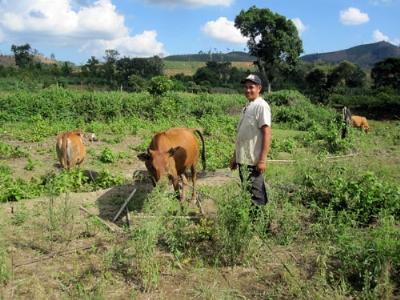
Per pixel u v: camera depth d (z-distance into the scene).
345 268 5.25
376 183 7.67
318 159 10.26
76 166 11.41
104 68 60.97
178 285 5.18
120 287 5.11
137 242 5.39
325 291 4.86
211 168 11.80
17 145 15.57
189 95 29.41
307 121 28.06
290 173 9.89
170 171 6.95
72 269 5.54
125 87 53.03
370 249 5.14
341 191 7.61
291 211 6.89
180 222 6.10
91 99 23.02
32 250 6.10
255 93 6.21
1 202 8.46
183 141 7.86
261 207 6.17
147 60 65.12
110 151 13.38
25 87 38.81
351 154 14.66
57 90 23.48
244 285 5.18
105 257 5.51
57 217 6.91
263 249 5.92
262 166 6.11
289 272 5.11
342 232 6.04
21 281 5.19
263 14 56.34
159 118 23.45
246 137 6.21
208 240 6.23
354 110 44.88
